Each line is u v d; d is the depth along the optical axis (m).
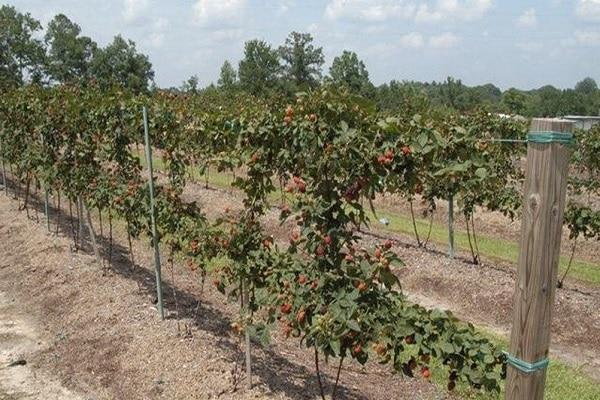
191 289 7.98
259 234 4.71
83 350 6.16
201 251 5.46
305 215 3.59
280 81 49.00
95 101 7.76
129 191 6.79
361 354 3.34
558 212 2.58
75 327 6.72
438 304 8.46
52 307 7.36
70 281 7.88
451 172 3.31
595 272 10.20
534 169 2.58
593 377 6.32
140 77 58.62
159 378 5.38
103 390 5.46
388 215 14.26
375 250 3.46
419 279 9.08
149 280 8.09
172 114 6.78
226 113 5.98
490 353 3.01
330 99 3.45
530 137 2.59
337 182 3.51
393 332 3.27
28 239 9.88
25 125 10.34
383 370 5.86
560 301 7.91
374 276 3.36
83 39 60.97
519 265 2.67
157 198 6.46
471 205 9.65
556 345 7.28
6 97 11.78
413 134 3.27
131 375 5.55
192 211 6.43
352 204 3.45
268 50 48.56
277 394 4.97
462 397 5.28
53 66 59.84
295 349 6.28
